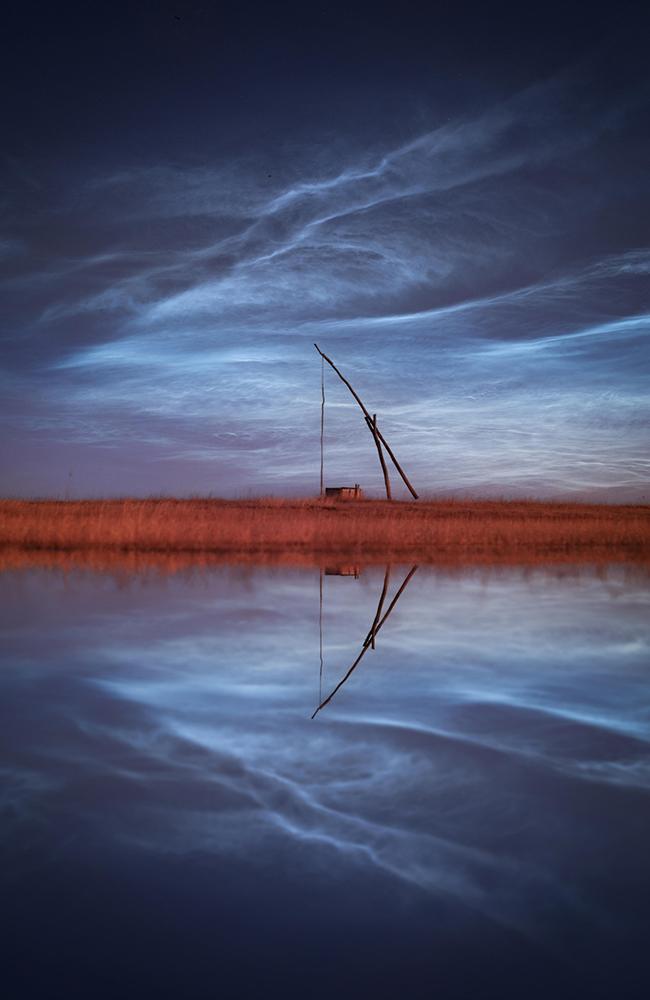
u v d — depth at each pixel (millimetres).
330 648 6660
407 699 4906
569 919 2256
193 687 5188
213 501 35219
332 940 2141
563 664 6055
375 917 2248
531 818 2979
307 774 3475
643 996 1902
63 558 16453
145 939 2143
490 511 34969
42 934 2156
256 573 13312
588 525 24219
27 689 5098
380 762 3648
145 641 6891
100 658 6137
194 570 13789
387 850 2689
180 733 4113
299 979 1971
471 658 6285
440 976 1986
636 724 4340
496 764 3637
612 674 5699
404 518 24297
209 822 2916
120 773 3467
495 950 2105
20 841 2746
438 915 2268
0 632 7309
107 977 1968
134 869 2535
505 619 8352
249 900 2348
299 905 2324
